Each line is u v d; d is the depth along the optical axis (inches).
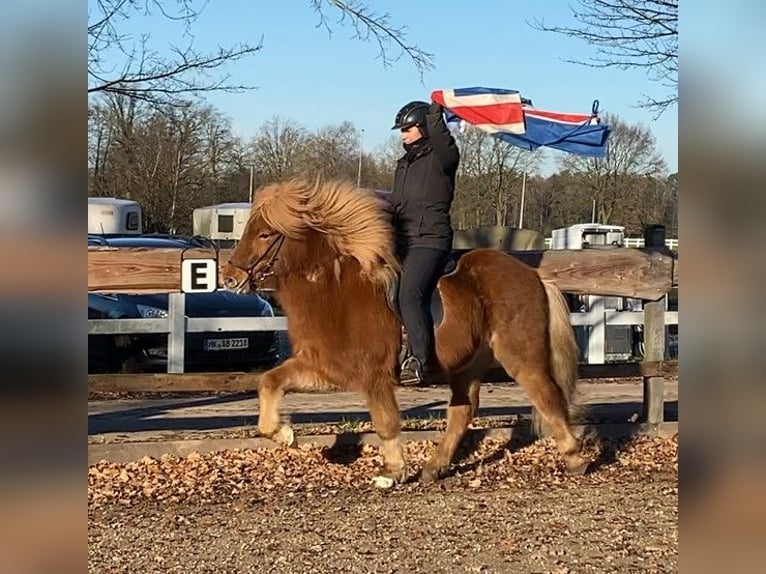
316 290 261.4
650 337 345.1
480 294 277.0
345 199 259.9
